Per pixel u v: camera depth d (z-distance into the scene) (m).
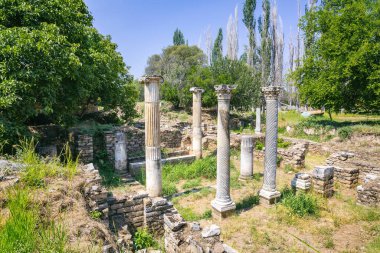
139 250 5.24
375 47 15.64
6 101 6.71
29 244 2.99
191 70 31.09
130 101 16.30
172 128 18.30
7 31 7.10
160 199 6.72
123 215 6.32
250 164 11.09
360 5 16.80
